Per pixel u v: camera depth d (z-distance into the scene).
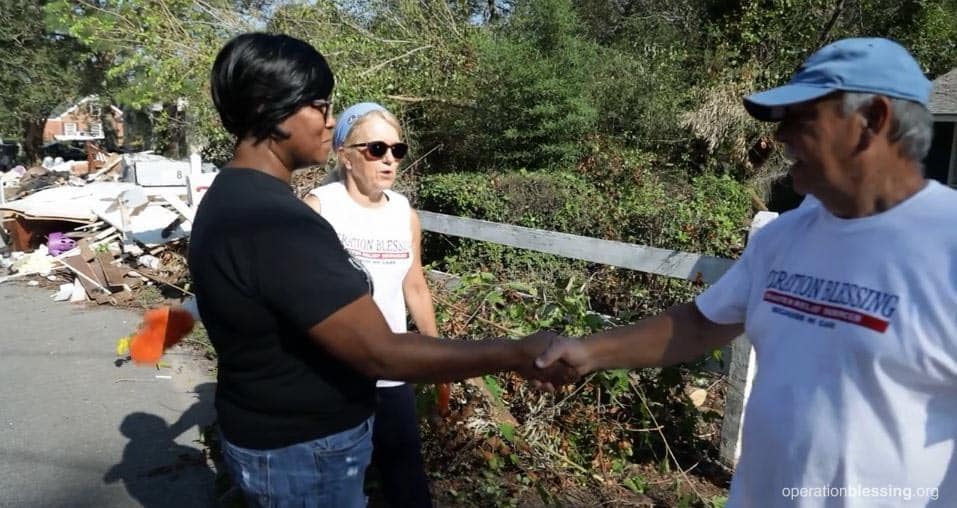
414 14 11.30
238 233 1.52
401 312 2.64
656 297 5.05
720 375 3.97
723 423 3.44
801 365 1.42
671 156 10.91
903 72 1.33
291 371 1.59
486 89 10.60
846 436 1.35
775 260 1.56
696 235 6.46
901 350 1.28
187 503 3.39
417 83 11.22
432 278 4.61
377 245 2.56
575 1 14.21
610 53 11.71
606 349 1.80
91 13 11.88
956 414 1.30
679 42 12.82
